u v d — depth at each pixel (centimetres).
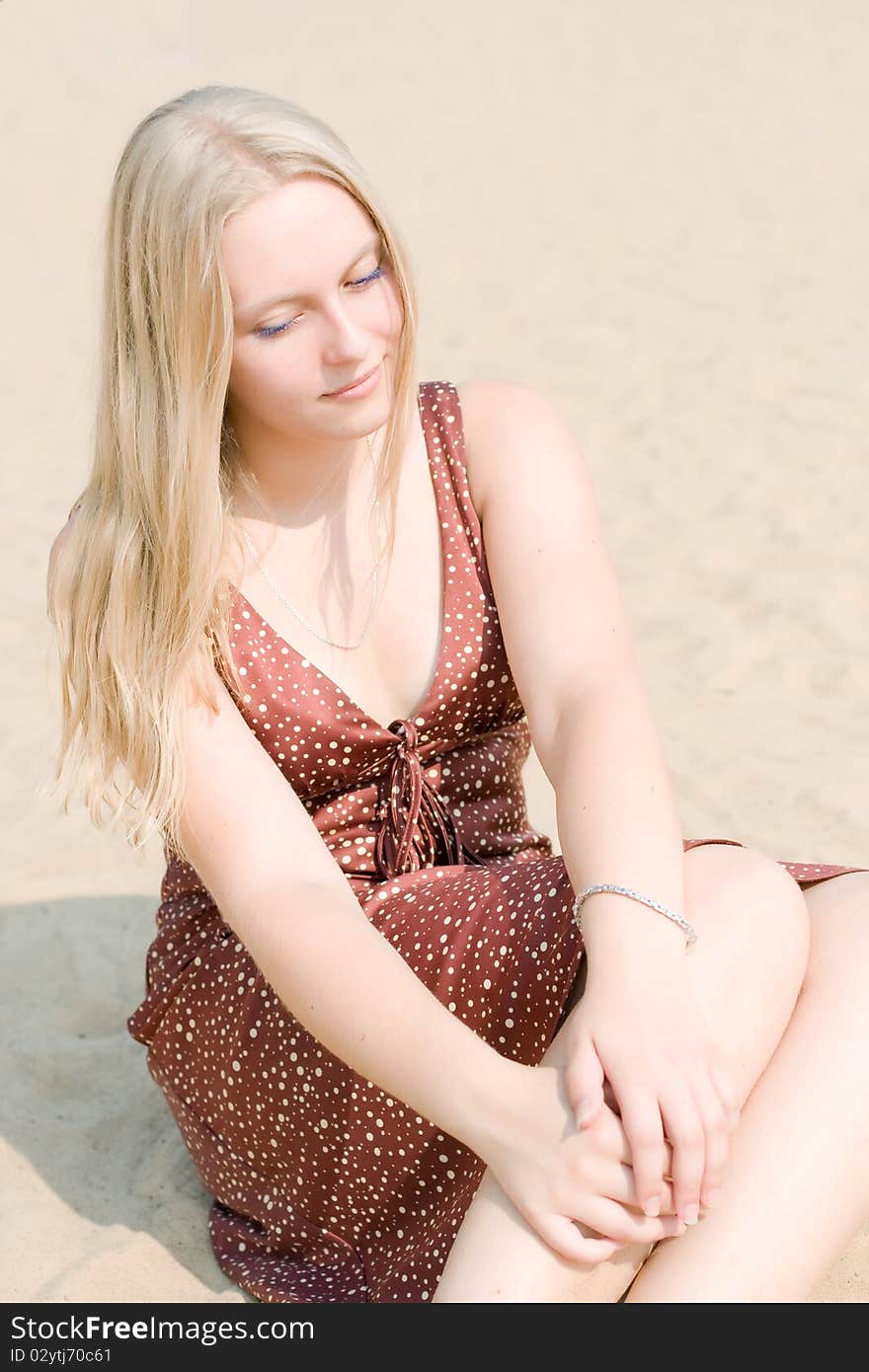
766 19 1300
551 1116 159
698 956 167
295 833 190
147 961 226
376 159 1020
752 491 509
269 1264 213
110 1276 218
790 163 919
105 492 200
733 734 364
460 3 1488
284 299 181
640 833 173
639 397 607
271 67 1282
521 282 767
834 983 174
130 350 192
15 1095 262
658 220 841
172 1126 255
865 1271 203
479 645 208
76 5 1366
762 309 692
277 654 203
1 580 502
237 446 207
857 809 328
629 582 452
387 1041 169
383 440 205
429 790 208
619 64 1210
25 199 961
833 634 409
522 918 180
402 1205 198
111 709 201
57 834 355
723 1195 164
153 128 182
